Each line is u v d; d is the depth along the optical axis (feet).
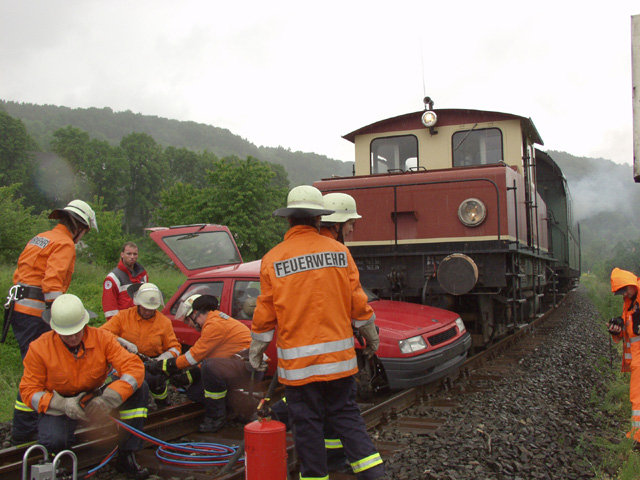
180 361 18.07
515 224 27.86
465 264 25.80
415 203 29.14
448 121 33.30
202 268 25.94
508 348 33.86
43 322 16.33
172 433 17.70
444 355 21.43
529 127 33.50
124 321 19.24
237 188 81.05
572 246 65.31
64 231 16.67
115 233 68.44
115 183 305.73
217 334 18.03
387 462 14.67
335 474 13.94
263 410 11.98
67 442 13.87
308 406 11.50
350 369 11.46
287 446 15.39
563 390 23.85
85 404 13.80
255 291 22.59
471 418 18.80
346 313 11.72
